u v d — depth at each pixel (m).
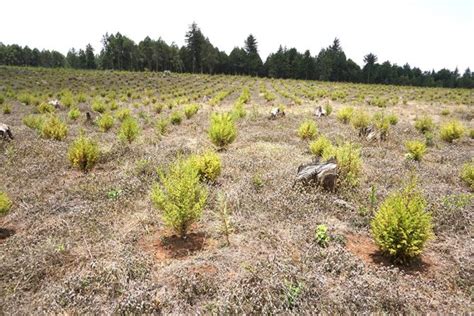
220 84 51.50
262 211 5.46
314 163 6.85
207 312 3.18
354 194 6.17
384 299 3.30
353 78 88.38
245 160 8.30
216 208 5.56
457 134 12.08
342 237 4.62
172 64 87.31
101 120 13.00
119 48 84.94
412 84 85.25
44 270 3.85
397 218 4.01
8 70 48.97
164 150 9.27
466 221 5.20
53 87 37.56
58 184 6.71
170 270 3.81
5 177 6.95
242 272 3.76
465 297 3.51
